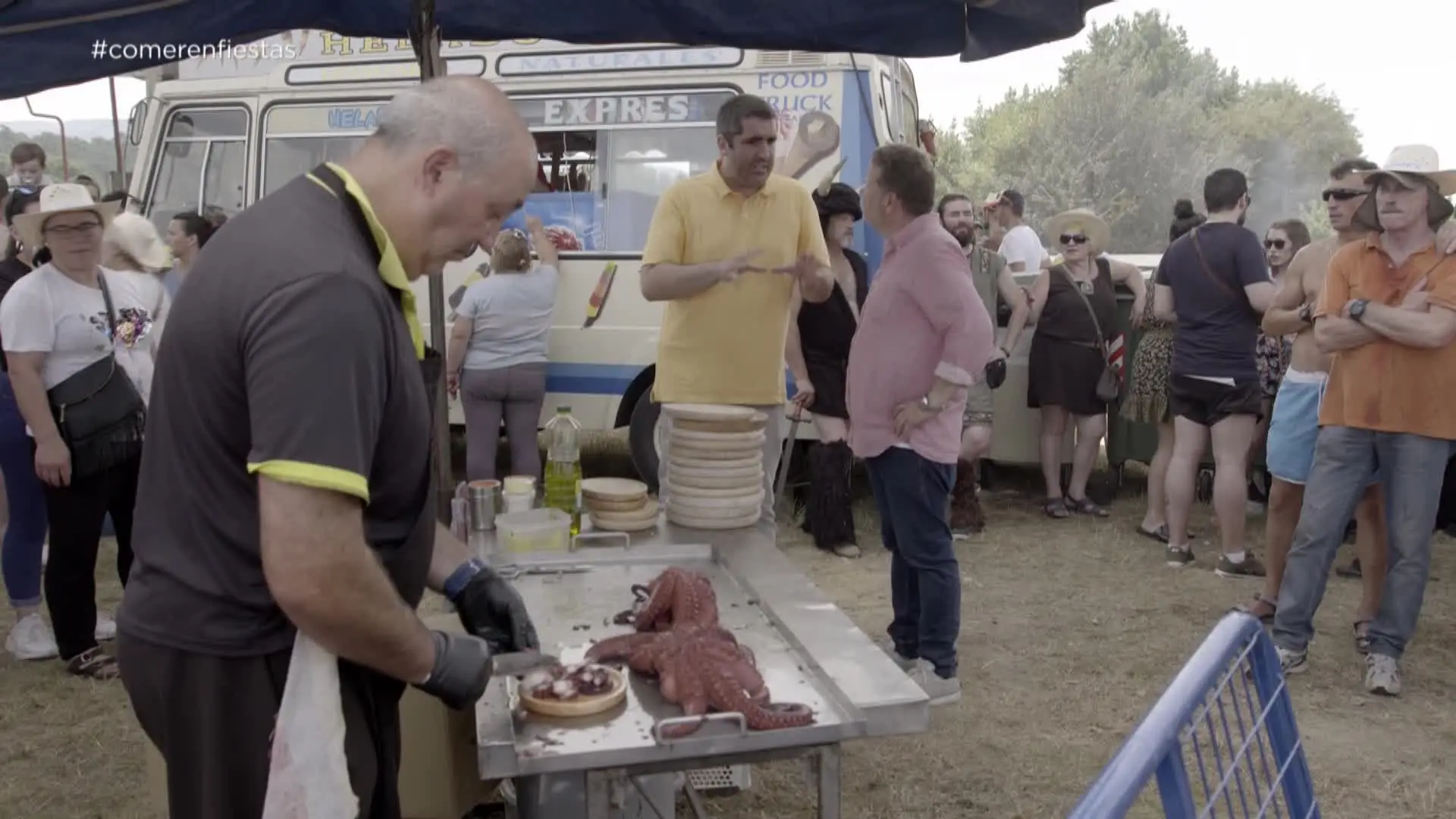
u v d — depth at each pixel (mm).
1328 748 3955
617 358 7059
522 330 6457
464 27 4062
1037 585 5871
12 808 3615
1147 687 4535
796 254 4109
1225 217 5676
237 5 3859
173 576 1720
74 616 4625
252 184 7551
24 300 4207
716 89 6859
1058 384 7039
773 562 3031
